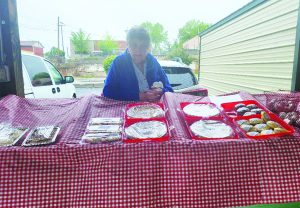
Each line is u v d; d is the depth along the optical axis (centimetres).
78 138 147
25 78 362
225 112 180
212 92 725
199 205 130
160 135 142
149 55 246
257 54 453
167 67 400
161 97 225
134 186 128
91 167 129
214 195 131
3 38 248
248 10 482
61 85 473
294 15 345
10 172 122
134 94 236
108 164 130
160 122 160
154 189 129
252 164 134
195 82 405
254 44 463
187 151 132
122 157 130
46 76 427
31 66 392
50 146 132
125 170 129
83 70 1823
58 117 189
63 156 128
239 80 541
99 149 130
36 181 124
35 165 125
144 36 226
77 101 223
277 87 394
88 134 147
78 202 125
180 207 129
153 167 130
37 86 388
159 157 131
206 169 132
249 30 483
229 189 132
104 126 159
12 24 251
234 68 564
